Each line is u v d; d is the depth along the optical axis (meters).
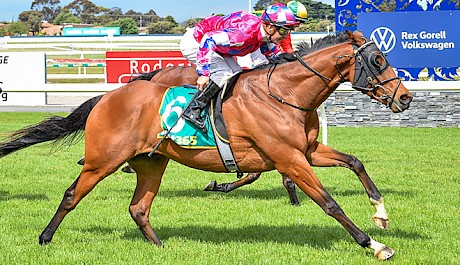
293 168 4.36
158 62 13.37
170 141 4.61
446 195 6.77
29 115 15.21
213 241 4.94
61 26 63.94
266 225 5.47
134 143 4.62
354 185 7.38
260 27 4.46
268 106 4.39
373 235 5.04
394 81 4.36
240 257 4.40
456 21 12.88
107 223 5.57
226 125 4.45
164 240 4.97
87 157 4.68
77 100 19.09
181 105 4.54
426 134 12.24
